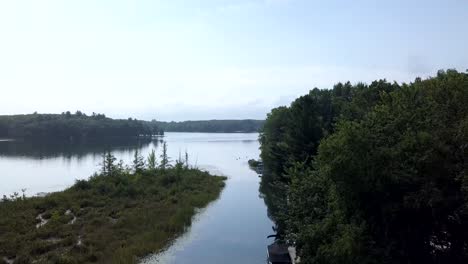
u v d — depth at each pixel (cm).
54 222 3244
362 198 1608
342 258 1472
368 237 1498
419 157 1488
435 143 1467
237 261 2630
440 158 1454
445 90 1722
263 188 5612
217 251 2836
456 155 1474
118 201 4166
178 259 2648
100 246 2725
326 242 1652
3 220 3177
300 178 2242
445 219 1478
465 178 1297
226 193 5347
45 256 2470
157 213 3719
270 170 5106
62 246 2712
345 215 1642
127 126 19750
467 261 1491
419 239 1520
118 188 4569
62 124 17100
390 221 1534
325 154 1659
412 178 1473
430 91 1830
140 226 3288
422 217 1521
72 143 14812
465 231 1486
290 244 2142
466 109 1579
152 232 3116
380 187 1516
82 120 18750
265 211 4191
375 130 1681
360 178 1539
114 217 3578
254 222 3722
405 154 1533
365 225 1527
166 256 2706
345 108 3812
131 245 2814
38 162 8350
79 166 7781
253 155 12081
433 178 1455
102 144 14712
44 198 4047
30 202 3853
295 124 3766
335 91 7894
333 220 1655
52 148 12094
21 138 16225
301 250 1958
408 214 1534
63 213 3597
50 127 16750
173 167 6944
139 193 4575
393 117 1730
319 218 1912
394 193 1538
